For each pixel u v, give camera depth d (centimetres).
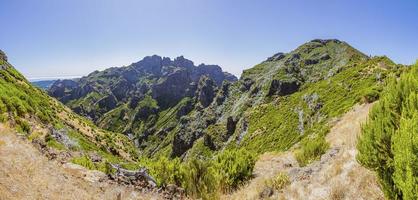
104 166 1388
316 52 16700
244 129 11269
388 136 643
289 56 18375
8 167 905
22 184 842
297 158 1527
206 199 1098
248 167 1467
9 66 7544
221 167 1452
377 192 718
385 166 636
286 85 12688
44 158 1162
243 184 1316
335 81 8481
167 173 1283
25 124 2472
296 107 9194
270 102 12375
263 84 14638
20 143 1228
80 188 969
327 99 7619
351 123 2252
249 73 19425
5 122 2098
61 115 6725
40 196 823
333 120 3338
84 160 1410
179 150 16588
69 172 1119
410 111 604
